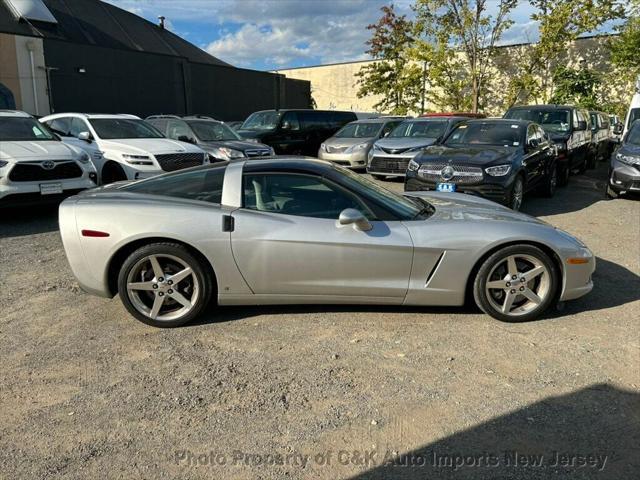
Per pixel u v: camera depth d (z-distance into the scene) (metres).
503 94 28.33
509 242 4.00
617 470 2.48
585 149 14.22
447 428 2.80
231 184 4.11
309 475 2.45
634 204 9.97
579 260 4.10
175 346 3.75
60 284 5.07
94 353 3.64
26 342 3.81
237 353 3.64
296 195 4.11
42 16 25.41
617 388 3.19
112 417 2.90
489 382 3.26
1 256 6.07
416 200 4.85
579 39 26.38
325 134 16.78
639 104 15.50
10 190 7.32
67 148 8.27
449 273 4.00
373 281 4.00
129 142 9.84
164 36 35.72
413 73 28.25
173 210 3.94
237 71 31.19
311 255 3.93
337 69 38.91
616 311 4.39
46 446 2.65
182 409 2.97
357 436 2.73
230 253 3.92
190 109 28.08
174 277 3.98
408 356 3.59
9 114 8.84
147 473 2.46
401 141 12.28
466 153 8.30
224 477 2.44
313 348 3.71
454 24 26.27
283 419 2.88
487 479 2.42
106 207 3.97
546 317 4.25
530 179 9.03
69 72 22.05
